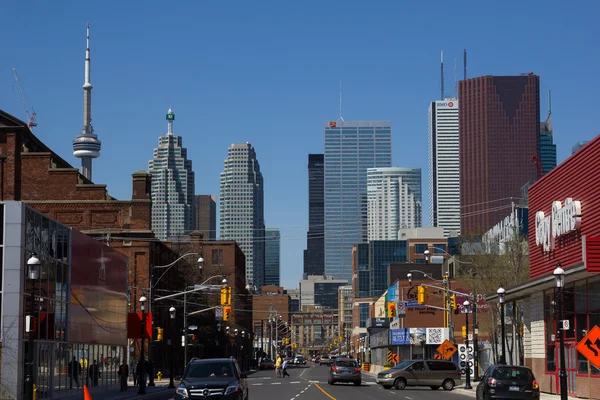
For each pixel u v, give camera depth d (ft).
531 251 169.27
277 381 233.76
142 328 168.76
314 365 637.71
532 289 153.17
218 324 325.01
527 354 170.81
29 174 266.16
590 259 115.85
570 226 139.64
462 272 284.61
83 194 265.75
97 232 256.73
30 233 132.77
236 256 454.40
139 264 254.88
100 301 176.14
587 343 96.32
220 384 86.69
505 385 106.22
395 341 320.09
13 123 218.79
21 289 128.36
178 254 325.62
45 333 138.62
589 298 130.00
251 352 542.57
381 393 161.79
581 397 132.98
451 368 184.34
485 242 249.96
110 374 186.29
